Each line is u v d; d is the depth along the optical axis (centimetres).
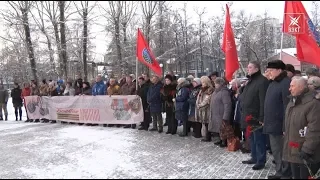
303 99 457
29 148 841
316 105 444
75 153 764
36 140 952
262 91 606
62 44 2098
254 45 3744
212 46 3778
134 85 1162
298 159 457
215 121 806
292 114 466
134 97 1114
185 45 3562
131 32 2934
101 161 685
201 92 895
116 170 615
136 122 1112
